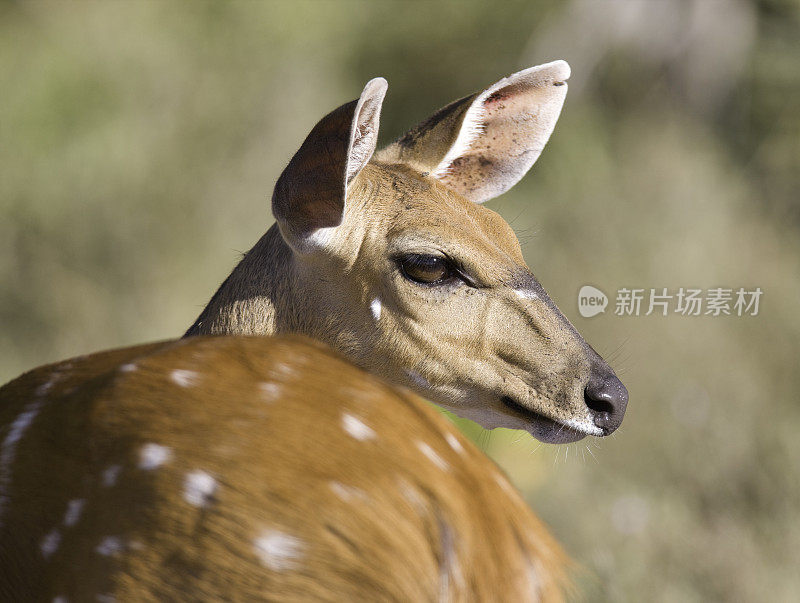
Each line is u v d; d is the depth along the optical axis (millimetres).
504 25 32406
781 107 33188
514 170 11906
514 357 9852
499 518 6113
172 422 6012
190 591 5590
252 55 29062
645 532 17484
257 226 27766
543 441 10031
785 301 24141
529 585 6066
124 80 27453
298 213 9500
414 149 11328
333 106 30031
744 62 33438
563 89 11594
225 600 5543
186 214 27250
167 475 5785
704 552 16844
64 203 26453
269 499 5645
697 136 32312
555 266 25906
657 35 33188
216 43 28875
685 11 33125
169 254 26641
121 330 25359
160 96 27875
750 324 23484
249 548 5562
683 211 27500
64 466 6152
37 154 26344
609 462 19875
